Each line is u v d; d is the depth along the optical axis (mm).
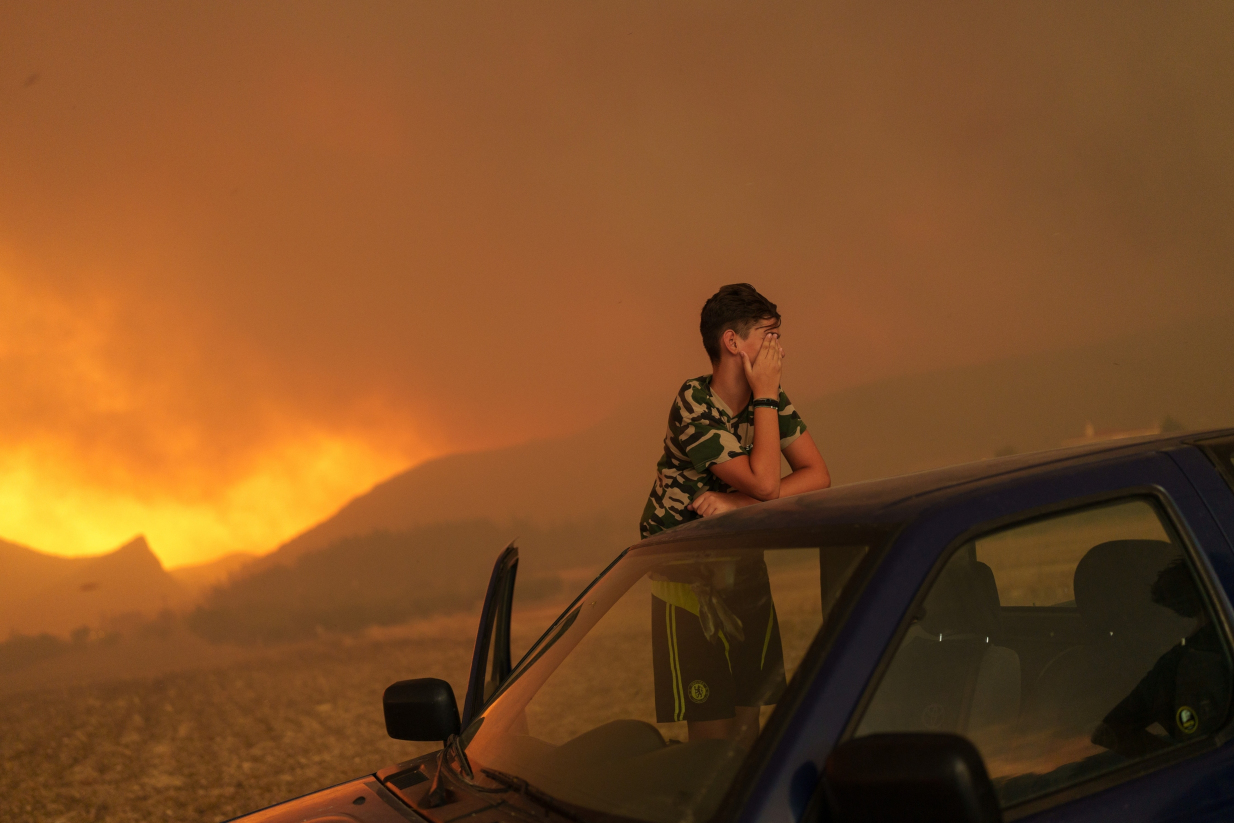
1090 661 1973
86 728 17969
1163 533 1940
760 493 2895
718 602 1954
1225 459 2070
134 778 11781
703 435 2971
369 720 15312
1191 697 1846
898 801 1271
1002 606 2008
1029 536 1856
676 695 2047
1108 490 1909
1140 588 1938
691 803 1570
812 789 1430
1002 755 1832
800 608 1770
